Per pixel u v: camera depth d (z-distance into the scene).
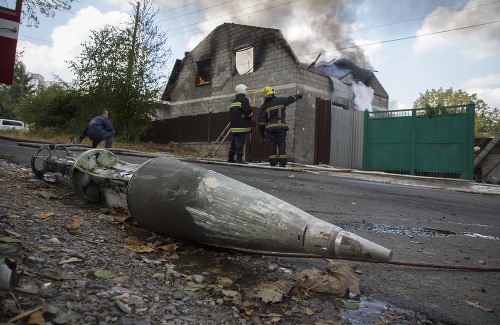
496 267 2.85
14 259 2.04
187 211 2.55
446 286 2.64
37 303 1.62
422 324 2.06
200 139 19.33
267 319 1.95
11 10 4.23
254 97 18.67
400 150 14.27
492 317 2.19
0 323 1.42
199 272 2.52
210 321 1.83
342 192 6.70
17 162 6.91
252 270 2.65
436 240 3.88
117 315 1.69
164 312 1.83
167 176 2.75
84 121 19.44
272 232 2.29
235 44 19.77
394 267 2.98
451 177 13.18
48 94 27.55
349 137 16.08
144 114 19.64
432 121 13.56
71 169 3.92
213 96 20.98
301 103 17.09
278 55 17.73
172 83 23.81
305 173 9.64
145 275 2.29
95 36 18.47
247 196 2.46
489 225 4.82
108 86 18.62
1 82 4.23
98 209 3.88
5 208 3.27
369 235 3.91
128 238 3.07
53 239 2.61
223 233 2.44
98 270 2.18
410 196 6.96
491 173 19.83
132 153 9.83
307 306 2.15
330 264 2.68
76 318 1.58
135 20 18.94
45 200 3.98
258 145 14.79
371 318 2.08
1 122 39.06
